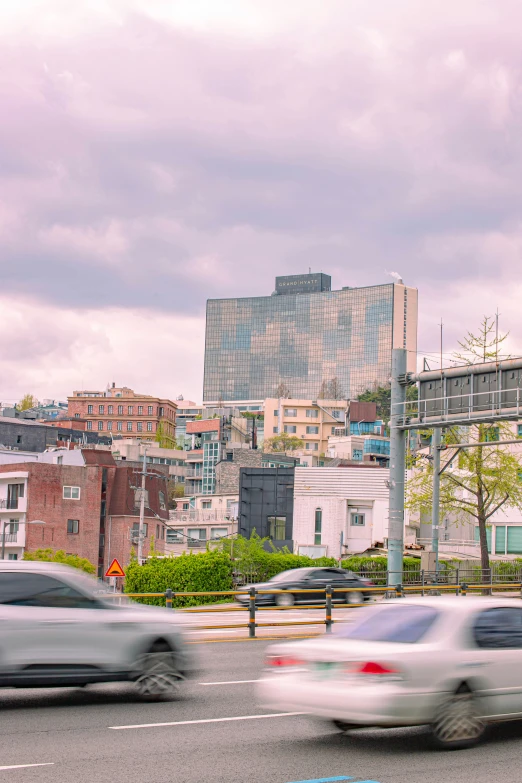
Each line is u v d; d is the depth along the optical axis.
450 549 65.50
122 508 83.25
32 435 121.69
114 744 11.21
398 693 10.53
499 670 11.34
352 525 66.06
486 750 11.07
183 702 14.26
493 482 51.69
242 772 9.91
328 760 10.49
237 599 38.72
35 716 13.06
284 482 71.56
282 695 11.29
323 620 28.23
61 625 13.66
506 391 35.44
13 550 79.38
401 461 39.16
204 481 121.94
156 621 14.51
